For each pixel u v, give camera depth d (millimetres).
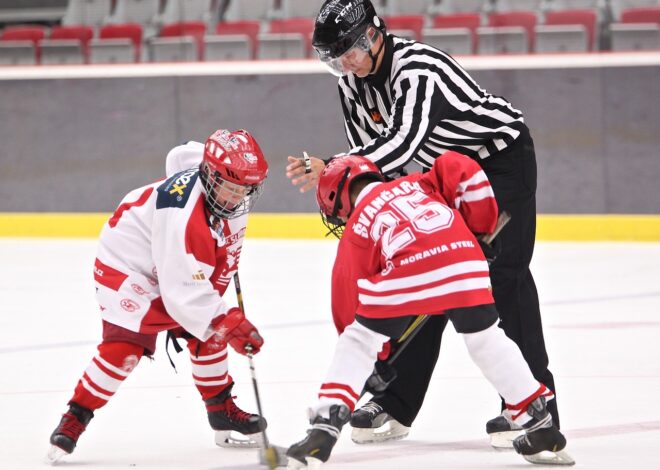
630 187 24281
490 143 9117
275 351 13406
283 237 25797
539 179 24750
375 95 9312
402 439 9289
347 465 8391
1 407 10664
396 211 7617
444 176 7824
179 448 9008
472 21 25906
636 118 24203
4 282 19906
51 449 8484
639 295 17328
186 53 26875
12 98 27312
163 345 13766
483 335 7734
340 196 7949
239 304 8922
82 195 27094
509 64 24875
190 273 7996
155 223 8125
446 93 8828
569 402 10523
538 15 25484
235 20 27453
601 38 24875
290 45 26359
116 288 8352
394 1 26734
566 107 24547
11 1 29062
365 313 7520
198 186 8188
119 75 26812
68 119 27078
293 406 10461
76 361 13047
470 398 10781
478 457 8602
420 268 7473
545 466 8211
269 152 26125
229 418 8953
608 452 8586
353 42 8859
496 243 8305
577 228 24438
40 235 27266
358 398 7578
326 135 25844
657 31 24391
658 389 11031
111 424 9852
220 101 26406
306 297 17609
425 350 9188
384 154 8641
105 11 27938
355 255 7668
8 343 14289
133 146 26812
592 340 13820
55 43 27625
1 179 27453
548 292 17797
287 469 7547
